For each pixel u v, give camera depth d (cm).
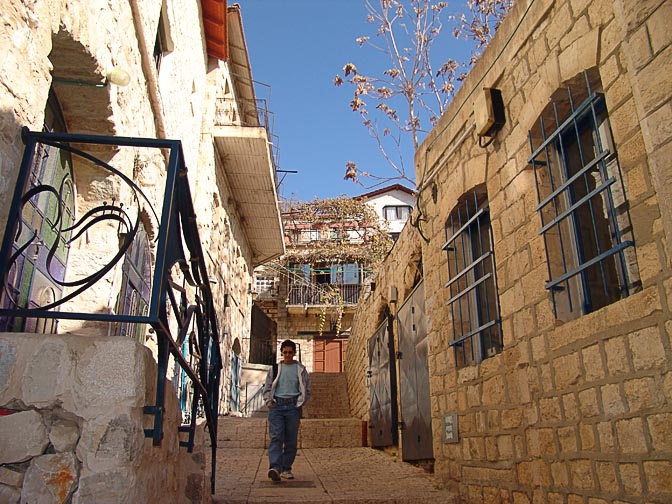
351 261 2280
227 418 1008
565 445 368
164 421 282
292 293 2348
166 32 730
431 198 656
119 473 220
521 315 434
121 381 231
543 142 427
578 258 388
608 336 330
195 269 351
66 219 466
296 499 479
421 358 693
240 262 1591
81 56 408
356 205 2306
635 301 308
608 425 327
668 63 285
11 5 280
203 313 385
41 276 415
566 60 385
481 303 538
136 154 559
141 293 630
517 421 433
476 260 538
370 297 1084
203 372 383
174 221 294
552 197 399
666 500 280
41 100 314
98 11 423
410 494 523
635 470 303
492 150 500
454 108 586
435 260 636
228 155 1239
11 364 229
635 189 312
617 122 329
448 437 564
